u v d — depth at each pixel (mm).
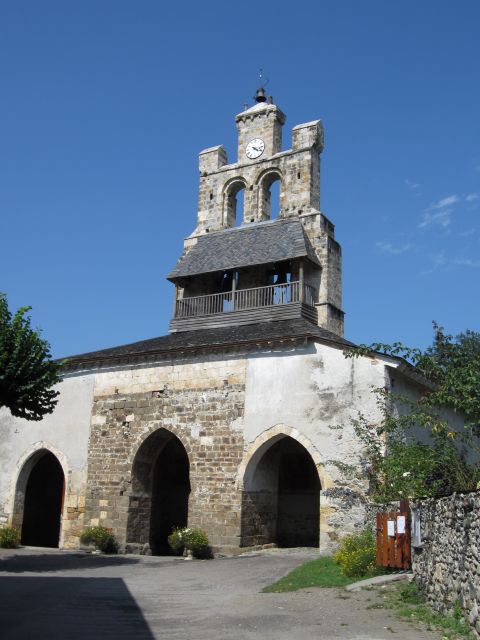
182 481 23875
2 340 17078
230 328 24359
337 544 17297
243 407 19906
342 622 9430
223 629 9195
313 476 21312
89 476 22156
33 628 9219
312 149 27766
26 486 24328
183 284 27984
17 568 16781
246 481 19469
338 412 18312
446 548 9336
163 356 21734
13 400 17312
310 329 20578
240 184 29469
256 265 25781
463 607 8445
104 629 9266
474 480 13562
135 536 21250
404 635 8508
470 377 13852
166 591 12789
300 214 27109
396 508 13648
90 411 22812
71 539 21906
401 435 17766
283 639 8508
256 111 29578
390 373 18359
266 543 20312
